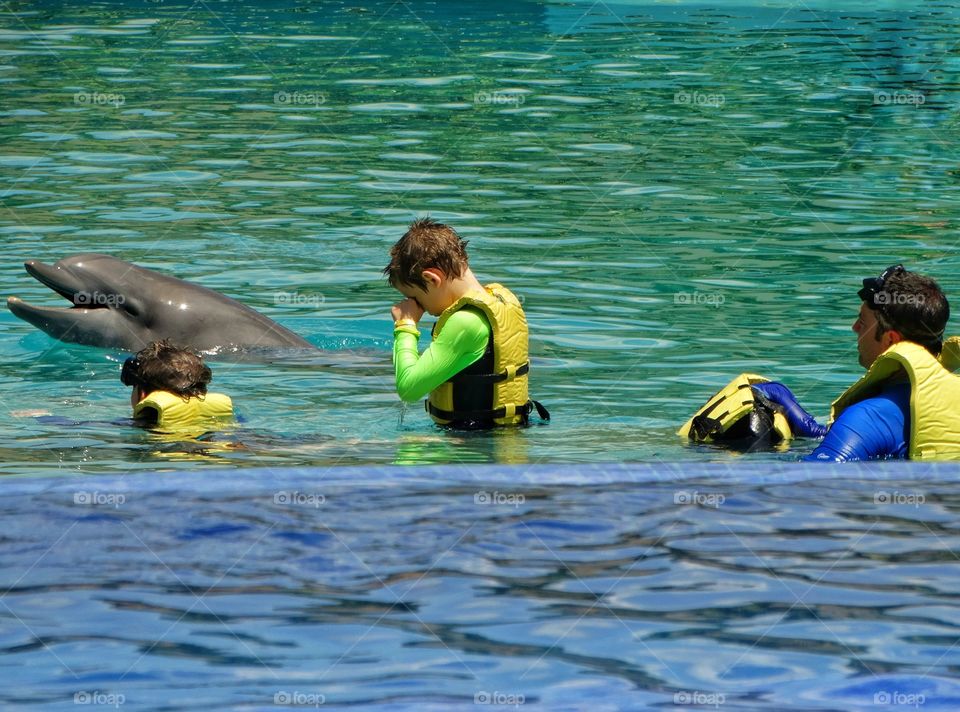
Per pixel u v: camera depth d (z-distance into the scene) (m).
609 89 46.81
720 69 50.47
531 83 47.84
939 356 15.02
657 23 60.59
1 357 20.89
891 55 53.12
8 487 12.30
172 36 56.75
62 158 36.44
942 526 11.38
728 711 7.89
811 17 62.19
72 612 9.40
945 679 8.36
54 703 7.96
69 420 17.00
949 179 34.75
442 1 66.38
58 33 56.94
